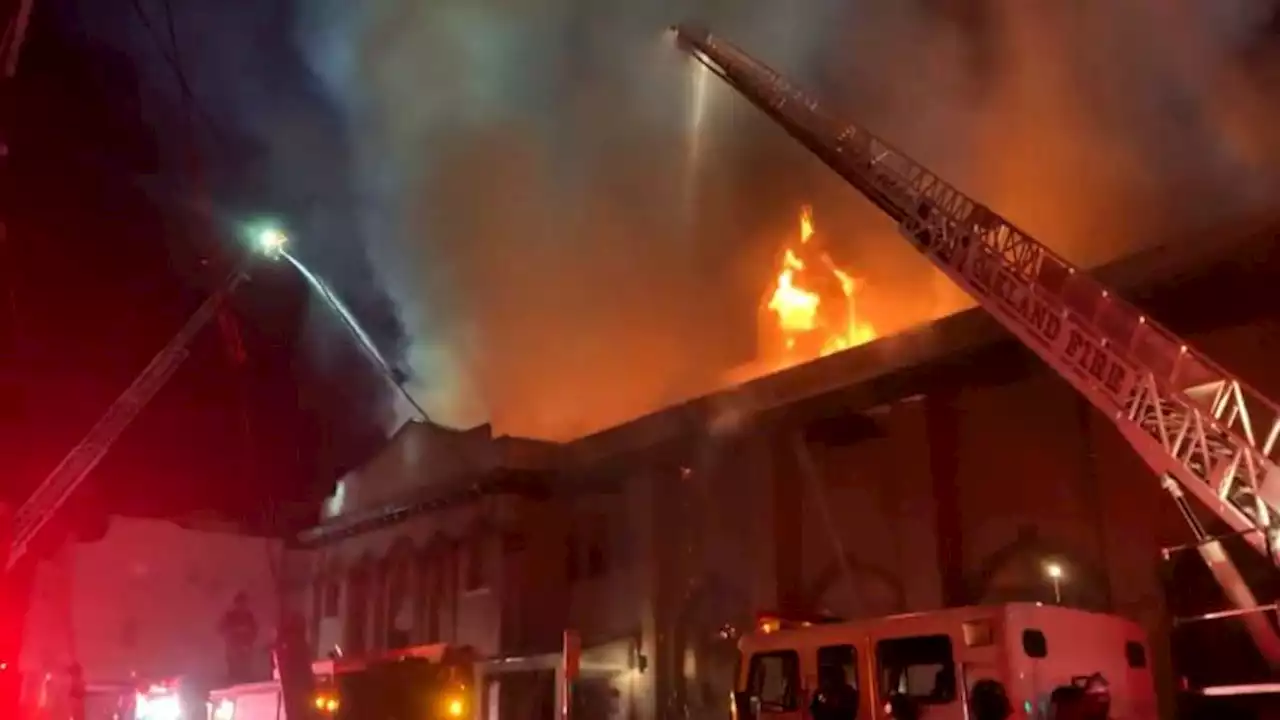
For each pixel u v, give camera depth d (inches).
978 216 453.1
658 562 783.1
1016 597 552.4
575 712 752.3
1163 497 495.5
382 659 642.8
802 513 689.0
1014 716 307.3
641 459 813.9
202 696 947.3
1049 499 549.3
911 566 607.8
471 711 634.2
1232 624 428.1
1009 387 581.6
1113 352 374.3
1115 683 341.1
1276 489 315.9
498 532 893.8
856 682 350.3
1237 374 480.1
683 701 743.7
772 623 422.3
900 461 628.7
